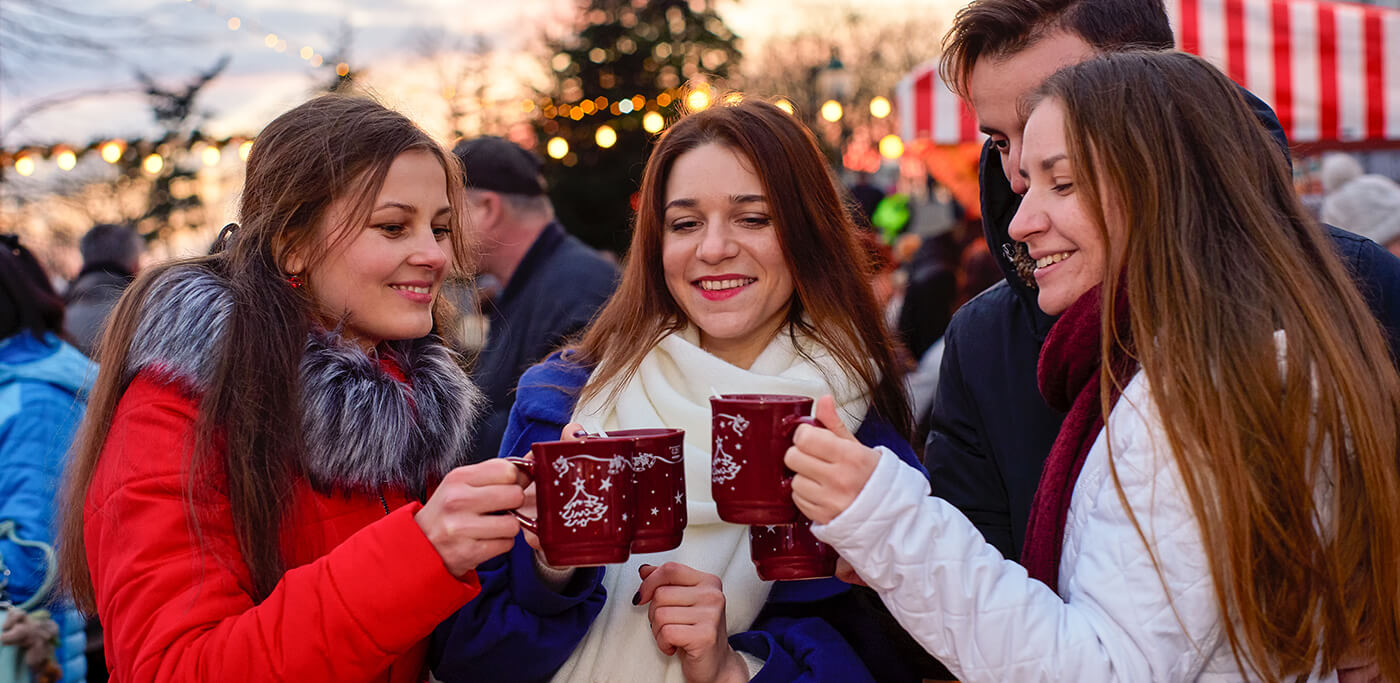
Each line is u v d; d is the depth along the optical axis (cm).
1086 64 142
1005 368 185
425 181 149
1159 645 119
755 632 161
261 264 143
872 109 955
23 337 248
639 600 155
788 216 170
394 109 154
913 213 1289
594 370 180
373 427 141
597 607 161
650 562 165
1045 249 142
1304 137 453
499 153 346
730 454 130
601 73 1942
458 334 182
